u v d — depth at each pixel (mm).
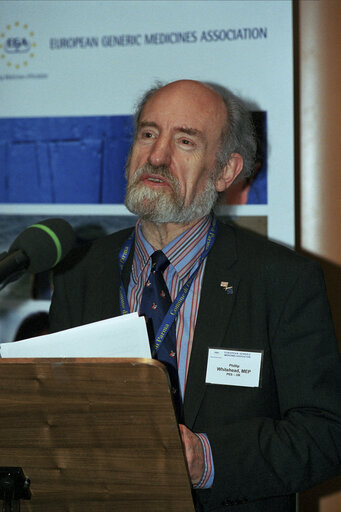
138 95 3471
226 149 2348
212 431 1974
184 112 2213
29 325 3537
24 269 1711
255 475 1927
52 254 1754
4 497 1529
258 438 1961
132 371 1369
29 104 3574
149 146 2221
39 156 3574
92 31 3514
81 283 2400
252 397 2070
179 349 2152
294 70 3615
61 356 1779
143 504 1549
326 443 1984
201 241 2287
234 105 2467
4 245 3609
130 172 2264
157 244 2289
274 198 3373
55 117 3557
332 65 3588
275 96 3352
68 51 3535
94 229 3549
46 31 3551
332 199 3625
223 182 2436
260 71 3361
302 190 3654
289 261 2225
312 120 3617
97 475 1519
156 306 2180
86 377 1392
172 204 2127
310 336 2119
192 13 3414
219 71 3393
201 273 2260
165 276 2244
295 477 1937
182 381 2117
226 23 3389
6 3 3580
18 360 1413
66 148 3553
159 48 3449
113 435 1454
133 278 2297
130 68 3482
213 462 1914
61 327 2352
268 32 3354
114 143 3512
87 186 3543
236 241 2342
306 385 2068
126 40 3482
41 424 1469
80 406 1431
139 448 1462
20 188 3594
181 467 1471
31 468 1531
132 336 1782
